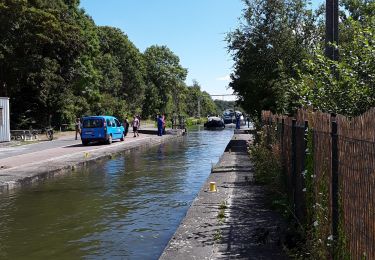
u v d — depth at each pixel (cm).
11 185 1377
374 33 672
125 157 2308
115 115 6297
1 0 3816
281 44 1975
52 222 955
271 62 1988
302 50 1897
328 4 914
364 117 383
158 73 10100
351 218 417
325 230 510
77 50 4534
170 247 655
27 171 1609
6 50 3981
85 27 6009
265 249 627
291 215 758
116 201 1169
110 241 811
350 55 711
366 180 377
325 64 788
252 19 2092
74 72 4738
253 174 1267
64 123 4819
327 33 916
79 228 903
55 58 4459
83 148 2666
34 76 4128
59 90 4466
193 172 1708
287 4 2025
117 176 1622
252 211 857
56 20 4234
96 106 5734
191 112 11850
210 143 3341
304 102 780
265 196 991
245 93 2197
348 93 670
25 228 908
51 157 2125
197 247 650
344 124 441
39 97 4281
